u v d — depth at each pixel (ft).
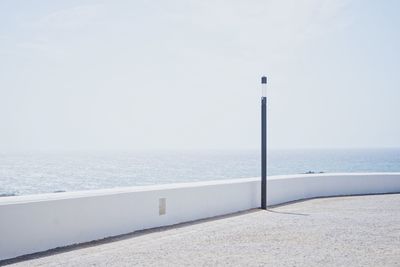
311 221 35.12
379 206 44.83
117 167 453.58
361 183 58.59
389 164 438.81
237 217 38.17
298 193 52.01
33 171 396.16
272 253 23.95
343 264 21.59
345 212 40.45
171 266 21.26
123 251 24.86
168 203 34.37
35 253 24.90
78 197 27.55
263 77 42.91
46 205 25.66
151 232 31.22
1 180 289.94
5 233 23.50
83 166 489.67
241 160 637.30
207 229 32.01
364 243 26.55
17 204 24.14
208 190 38.47
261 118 43.62
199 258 22.85
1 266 21.86
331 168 386.73
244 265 21.40
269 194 46.73
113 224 29.89
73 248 26.16
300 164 465.88
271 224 33.78
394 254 23.73
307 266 21.21
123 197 30.68
